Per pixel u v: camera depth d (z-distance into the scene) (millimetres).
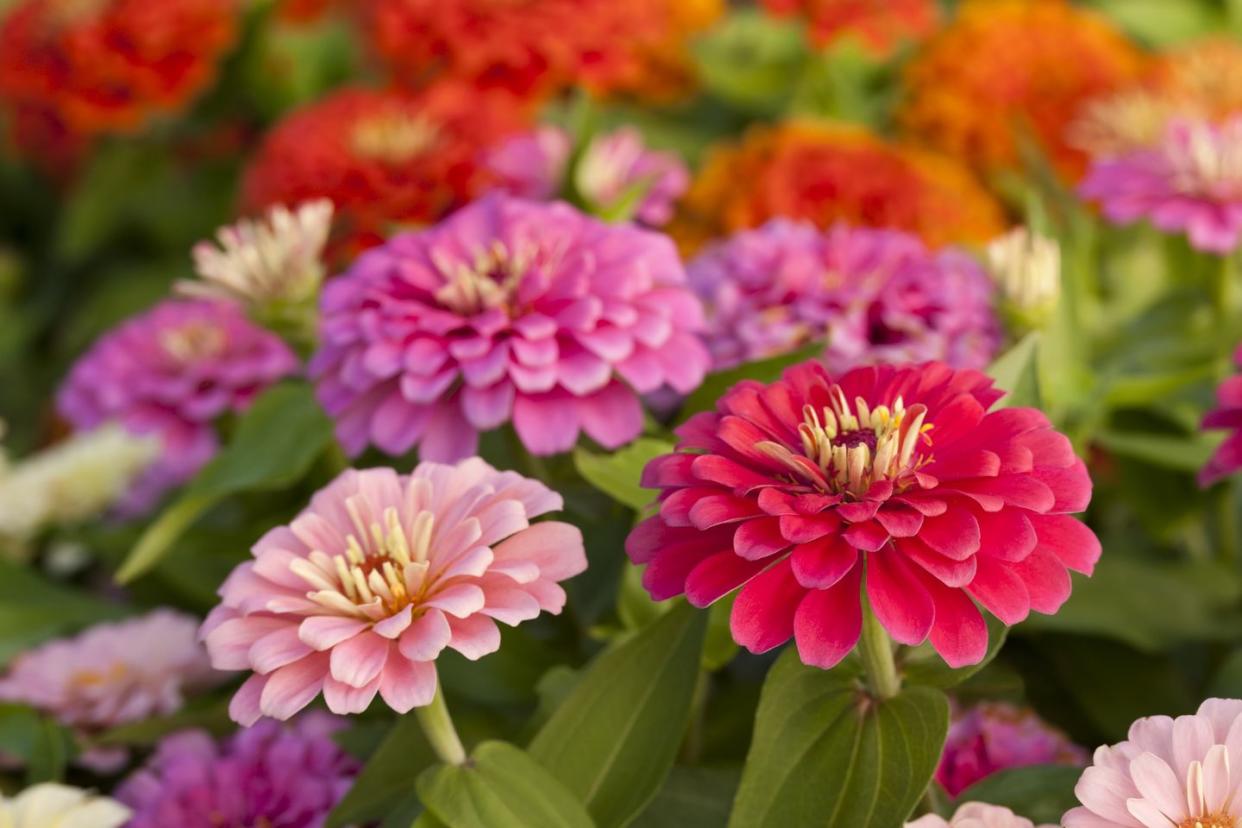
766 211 742
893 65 1041
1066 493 413
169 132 1057
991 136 852
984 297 612
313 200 678
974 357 579
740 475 414
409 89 836
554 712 469
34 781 537
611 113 1001
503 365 504
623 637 499
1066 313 626
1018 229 588
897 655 450
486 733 500
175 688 583
